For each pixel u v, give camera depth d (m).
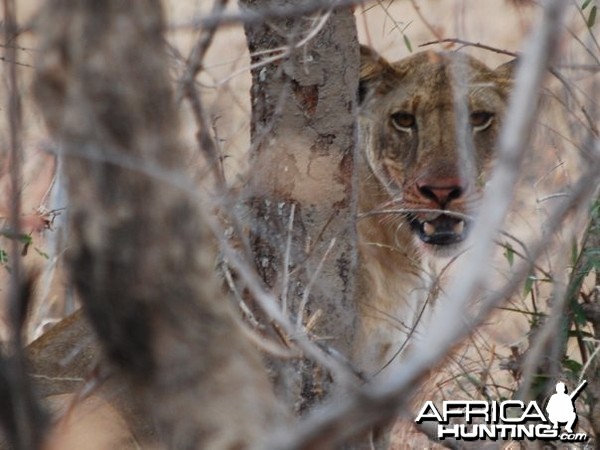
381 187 10.20
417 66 10.46
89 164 4.16
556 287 6.84
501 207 3.62
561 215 5.16
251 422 4.32
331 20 8.03
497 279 8.84
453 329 3.53
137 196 4.16
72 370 8.91
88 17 4.16
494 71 10.58
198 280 4.29
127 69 4.17
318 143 8.09
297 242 8.02
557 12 3.72
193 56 6.49
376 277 9.64
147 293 4.21
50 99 4.21
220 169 7.09
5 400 4.43
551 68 7.85
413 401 8.63
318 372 7.60
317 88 8.06
